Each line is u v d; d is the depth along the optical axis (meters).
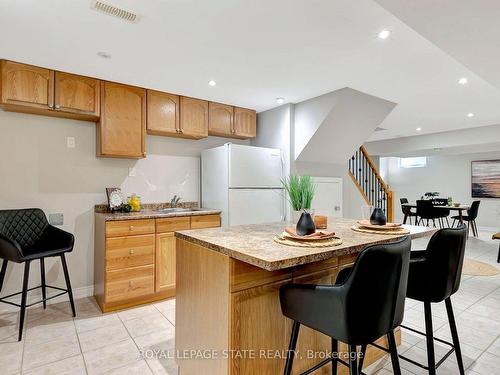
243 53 2.52
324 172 4.32
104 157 3.37
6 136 2.90
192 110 3.68
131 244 2.95
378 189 5.73
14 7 1.87
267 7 1.89
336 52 2.51
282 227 2.15
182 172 3.97
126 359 2.09
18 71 2.65
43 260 2.89
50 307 2.96
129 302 2.97
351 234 1.84
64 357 2.10
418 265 1.66
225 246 1.47
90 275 3.32
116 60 2.64
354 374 1.26
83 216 3.28
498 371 1.94
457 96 3.75
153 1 1.82
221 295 1.46
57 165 3.14
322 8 1.90
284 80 3.14
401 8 1.54
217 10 1.92
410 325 2.58
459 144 6.04
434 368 1.66
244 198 3.63
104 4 1.85
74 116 3.07
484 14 1.58
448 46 1.93
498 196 7.85
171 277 3.19
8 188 2.91
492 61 2.14
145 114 3.35
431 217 6.89
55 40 2.28
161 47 2.41
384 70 2.90
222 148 3.66
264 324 1.51
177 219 3.23
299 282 1.63
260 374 1.49
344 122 3.79
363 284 1.16
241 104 3.98
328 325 1.23
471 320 2.66
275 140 4.11
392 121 5.28
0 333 2.42
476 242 6.16
